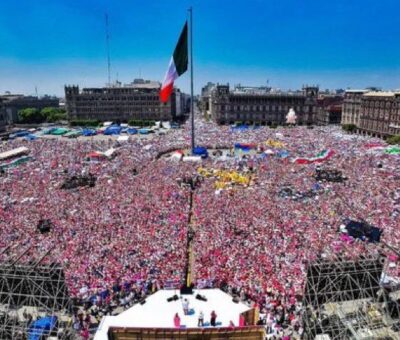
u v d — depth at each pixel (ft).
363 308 98.27
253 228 156.04
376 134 548.72
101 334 94.12
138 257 130.41
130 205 190.29
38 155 353.31
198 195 211.20
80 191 221.46
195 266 127.34
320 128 647.56
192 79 330.95
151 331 90.12
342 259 101.65
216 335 89.86
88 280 116.88
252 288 112.47
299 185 229.86
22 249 137.08
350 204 189.88
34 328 92.48
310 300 97.25
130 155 351.46
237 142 433.07
